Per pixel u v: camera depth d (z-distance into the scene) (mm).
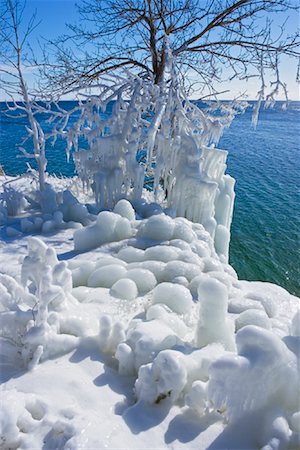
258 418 2215
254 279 11148
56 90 10805
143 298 4012
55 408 2359
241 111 9570
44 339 2918
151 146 6828
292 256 12492
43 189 7980
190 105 7520
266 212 16500
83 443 1973
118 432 2160
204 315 2936
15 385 2623
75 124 7711
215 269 4738
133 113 7156
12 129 33188
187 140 6770
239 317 3432
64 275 3469
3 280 3469
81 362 2875
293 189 20000
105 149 7062
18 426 2246
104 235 5566
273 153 30406
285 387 2240
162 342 2758
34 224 6531
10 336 3092
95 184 7336
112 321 3279
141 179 7051
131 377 2754
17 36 7625
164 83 8070
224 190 7461
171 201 7223
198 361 2584
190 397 2314
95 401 2465
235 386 2104
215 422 2279
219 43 10719
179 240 5285
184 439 2156
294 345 2352
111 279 4297
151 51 10688
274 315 4086
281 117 71312
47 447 2096
